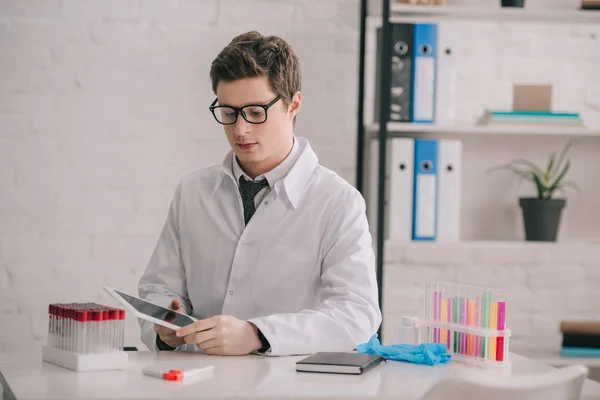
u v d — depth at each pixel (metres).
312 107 3.42
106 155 3.33
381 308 3.11
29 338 3.29
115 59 3.32
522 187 3.53
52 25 3.27
